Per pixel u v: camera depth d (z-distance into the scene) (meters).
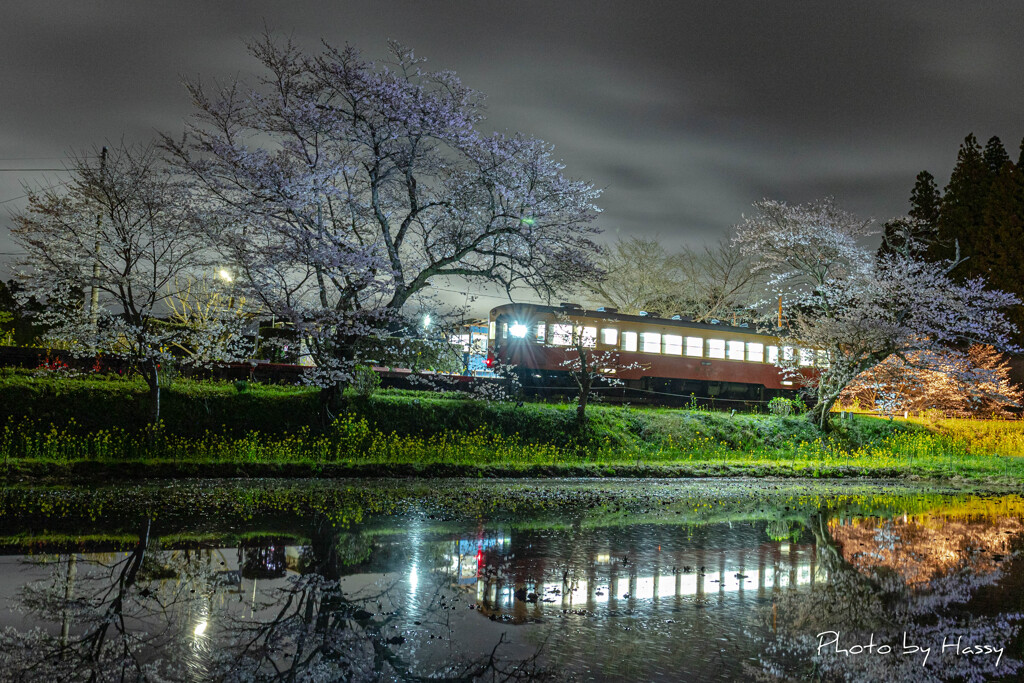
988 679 6.19
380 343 27.23
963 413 38.41
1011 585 9.60
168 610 7.40
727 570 10.07
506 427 25.75
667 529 13.34
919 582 9.66
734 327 36.25
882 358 31.92
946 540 13.15
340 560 9.84
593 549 11.20
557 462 23.91
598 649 6.64
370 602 7.96
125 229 19.67
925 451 32.09
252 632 6.84
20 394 19.95
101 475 17.16
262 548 10.37
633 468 23.27
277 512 13.48
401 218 23.17
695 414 30.73
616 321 33.12
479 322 28.23
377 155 21.86
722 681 5.93
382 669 6.02
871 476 26.02
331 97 21.23
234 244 19.48
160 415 21.09
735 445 29.53
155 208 19.19
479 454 23.20
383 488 17.73
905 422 35.69
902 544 12.59
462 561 10.07
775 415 33.09
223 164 19.22
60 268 19.31
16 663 5.89
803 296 34.94
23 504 13.39
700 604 8.27
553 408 27.56
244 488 16.59
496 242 23.33
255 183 19.42
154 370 20.25
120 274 19.75
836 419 34.22
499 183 22.53
